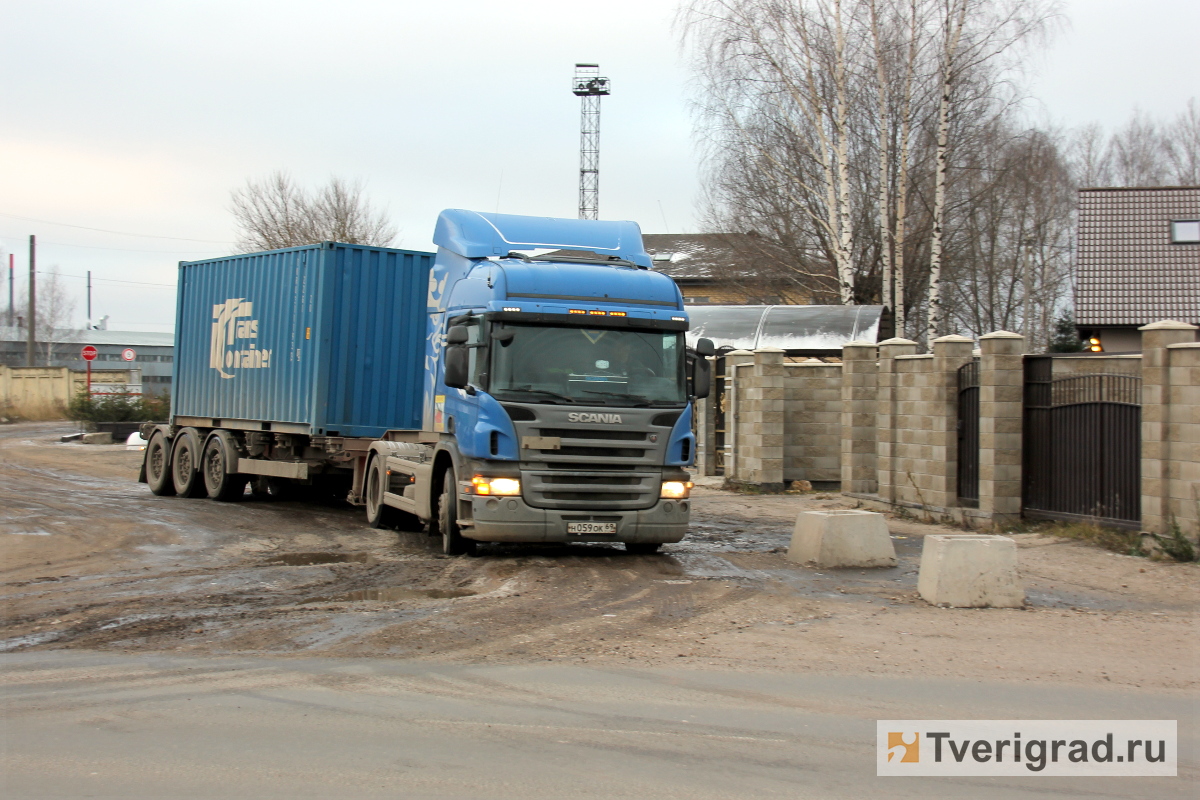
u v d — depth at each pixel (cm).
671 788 468
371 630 809
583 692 634
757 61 2628
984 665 709
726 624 838
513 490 1099
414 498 1338
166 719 573
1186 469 1095
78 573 1119
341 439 1608
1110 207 2833
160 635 796
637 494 1134
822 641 778
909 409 1589
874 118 2820
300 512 1750
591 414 1109
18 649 754
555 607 903
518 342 1114
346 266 1609
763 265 3416
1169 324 1119
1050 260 4759
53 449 3253
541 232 1301
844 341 2512
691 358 1182
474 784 470
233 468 1872
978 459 1423
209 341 1988
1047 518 1318
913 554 1230
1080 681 670
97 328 10225
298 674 675
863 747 536
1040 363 1341
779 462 1939
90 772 485
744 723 573
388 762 500
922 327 3475
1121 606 916
